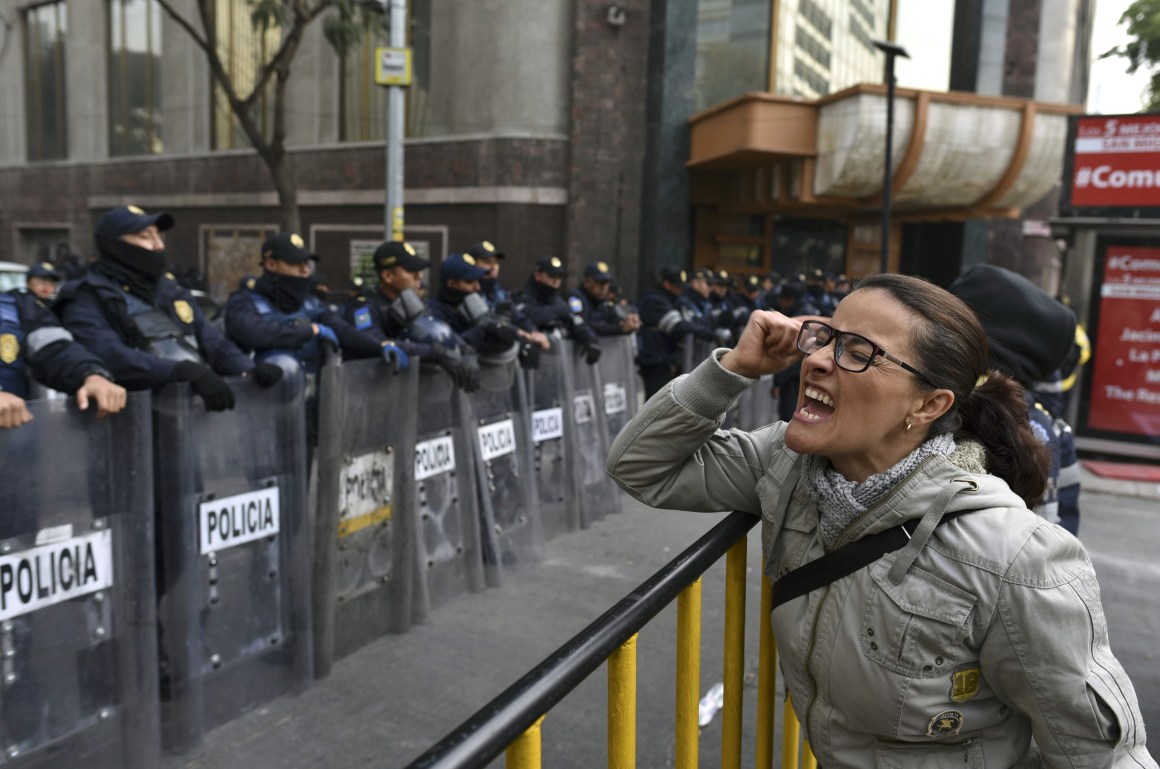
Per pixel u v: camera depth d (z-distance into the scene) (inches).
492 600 166.2
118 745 99.5
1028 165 631.2
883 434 45.9
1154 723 126.4
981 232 799.7
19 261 984.9
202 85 805.9
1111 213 317.4
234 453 116.3
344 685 129.9
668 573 48.9
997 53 773.9
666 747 114.4
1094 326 324.8
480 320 176.9
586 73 658.8
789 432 47.8
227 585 116.5
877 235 807.7
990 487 45.0
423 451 156.5
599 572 184.1
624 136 686.5
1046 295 72.9
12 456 87.7
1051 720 42.5
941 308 45.9
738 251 764.6
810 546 49.8
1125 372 321.7
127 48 863.7
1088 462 320.8
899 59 781.3
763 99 619.2
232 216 796.0
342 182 721.6
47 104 944.9
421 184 689.6
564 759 111.3
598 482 227.3
